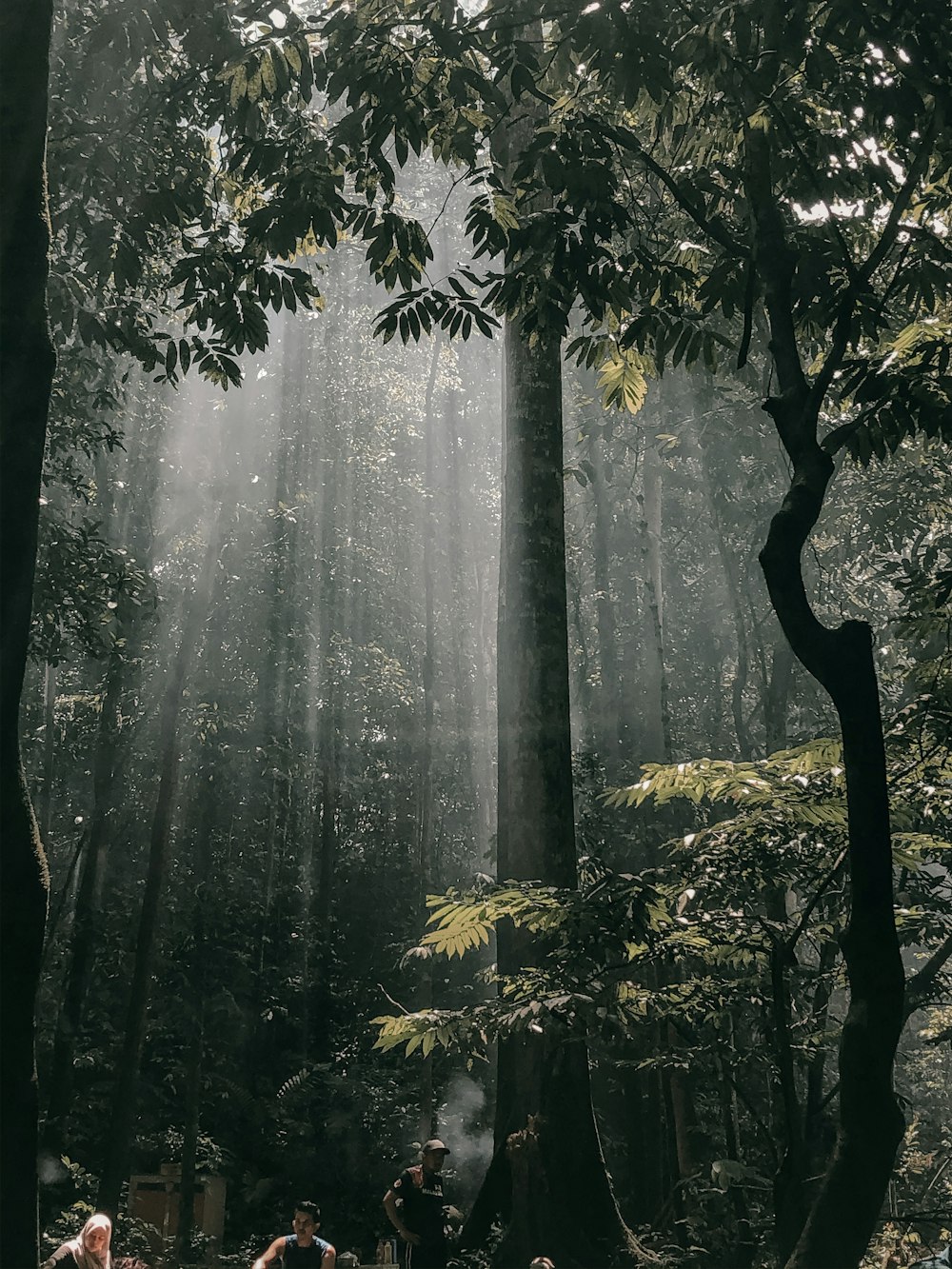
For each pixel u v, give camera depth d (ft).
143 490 75.10
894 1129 13.78
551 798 37.09
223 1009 70.13
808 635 15.23
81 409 49.06
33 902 14.64
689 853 23.43
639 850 60.59
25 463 15.42
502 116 20.58
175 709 64.03
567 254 20.67
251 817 87.51
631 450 68.80
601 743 73.36
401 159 21.06
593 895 20.99
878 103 20.30
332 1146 67.21
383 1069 72.69
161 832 61.26
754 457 64.39
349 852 92.17
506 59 19.98
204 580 67.67
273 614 79.61
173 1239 54.49
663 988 24.95
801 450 16.51
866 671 15.06
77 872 83.51
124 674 72.38
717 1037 30.78
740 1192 28.91
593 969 22.16
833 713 69.26
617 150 26.50
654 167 19.83
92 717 81.05
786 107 21.70
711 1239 32.58
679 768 22.79
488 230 20.94
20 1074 14.21
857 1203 13.46
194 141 30.68
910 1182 46.73
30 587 15.30
